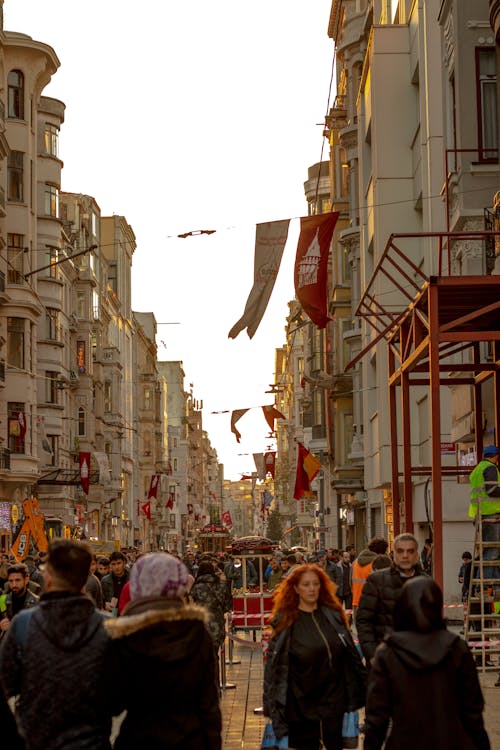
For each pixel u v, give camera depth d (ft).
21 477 209.56
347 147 193.16
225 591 63.82
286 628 33.83
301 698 33.55
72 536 260.62
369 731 24.02
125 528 386.93
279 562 106.01
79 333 299.38
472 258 95.30
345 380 211.00
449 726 23.43
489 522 65.36
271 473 322.55
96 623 23.82
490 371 82.17
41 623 23.66
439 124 119.85
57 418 254.88
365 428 165.89
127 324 422.82
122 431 386.73
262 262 77.41
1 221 214.69
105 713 23.57
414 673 23.63
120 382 368.89
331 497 288.51
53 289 255.70
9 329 216.13
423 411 134.21
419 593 24.09
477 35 96.37
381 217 139.23
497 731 47.83
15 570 52.54
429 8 120.88
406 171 139.44
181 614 23.53
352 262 191.31
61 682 23.22
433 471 63.87
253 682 75.51
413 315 72.08
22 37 225.56
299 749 33.58
